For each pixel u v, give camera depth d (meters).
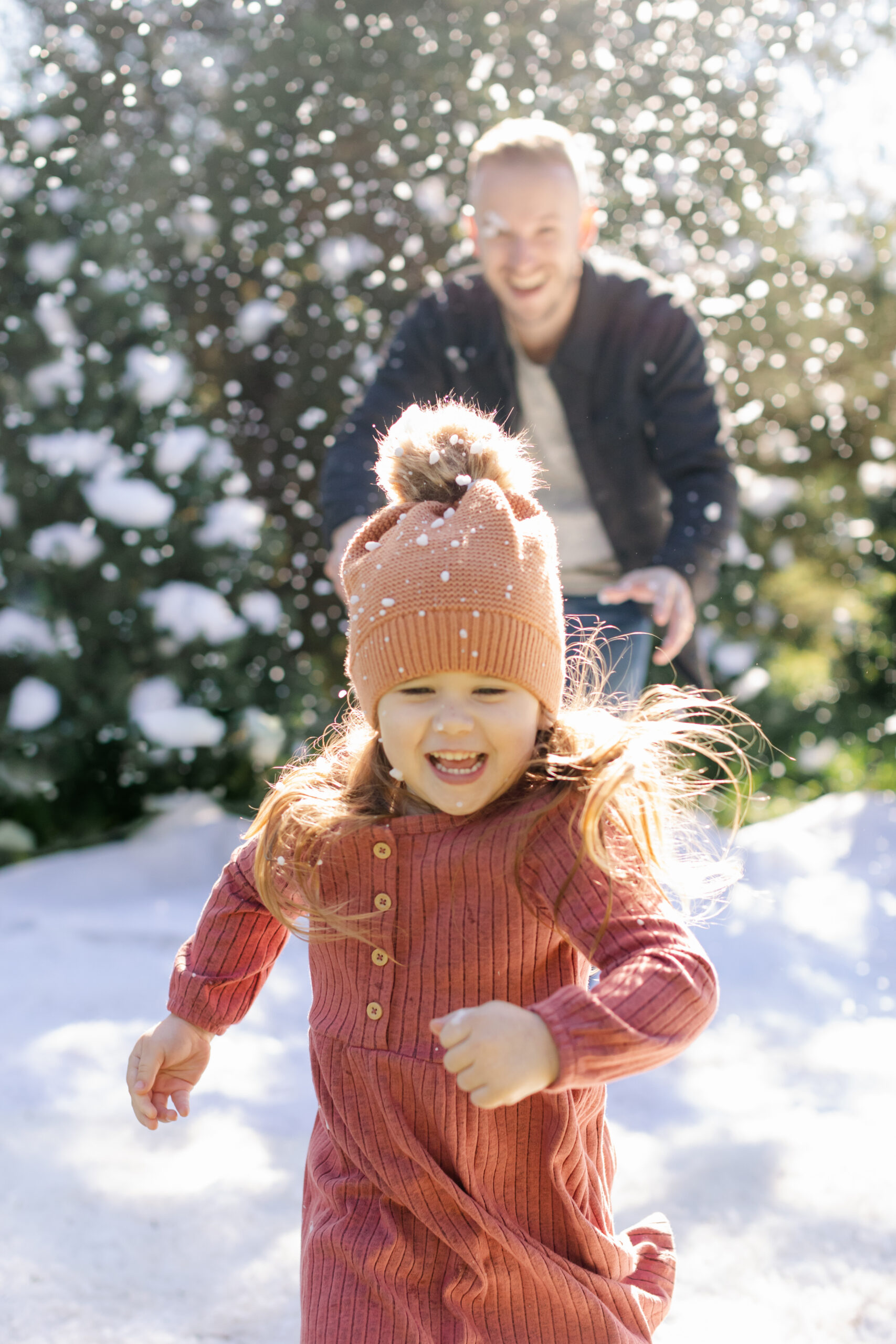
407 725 1.52
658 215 6.23
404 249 6.18
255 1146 2.48
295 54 5.79
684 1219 2.16
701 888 1.63
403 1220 1.48
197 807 5.11
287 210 6.02
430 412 1.75
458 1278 1.44
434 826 1.54
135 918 4.14
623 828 1.50
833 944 3.94
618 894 1.44
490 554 1.52
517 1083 1.25
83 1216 2.18
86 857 4.68
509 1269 1.45
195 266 6.00
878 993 3.53
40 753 4.88
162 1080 1.68
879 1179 2.29
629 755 1.51
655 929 1.42
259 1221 2.17
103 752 5.05
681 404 3.07
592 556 3.18
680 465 3.06
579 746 1.59
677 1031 1.33
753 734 6.16
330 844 1.57
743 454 6.75
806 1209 2.19
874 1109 2.66
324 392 6.09
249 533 5.27
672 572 2.76
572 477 3.19
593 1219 1.53
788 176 6.46
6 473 4.96
